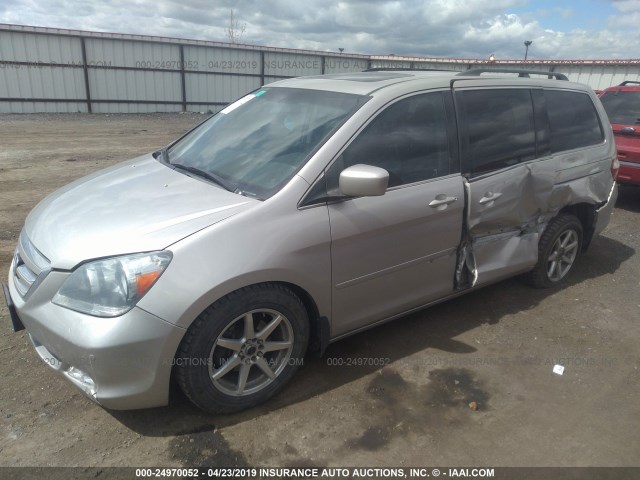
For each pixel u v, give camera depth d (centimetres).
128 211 273
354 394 302
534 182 386
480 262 369
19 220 597
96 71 2038
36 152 1091
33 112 1934
